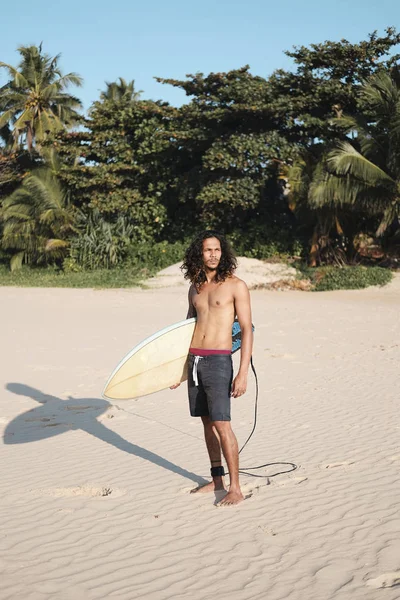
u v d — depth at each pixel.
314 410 7.93
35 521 4.62
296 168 30.55
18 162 42.59
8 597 3.48
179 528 4.44
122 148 37.00
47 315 19.23
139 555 4.01
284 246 33.12
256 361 11.52
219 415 4.90
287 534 4.27
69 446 6.64
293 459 5.98
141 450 6.45
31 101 49.62
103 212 36.41
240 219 34.56
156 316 18.89
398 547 3.97
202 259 5.07
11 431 7.28
